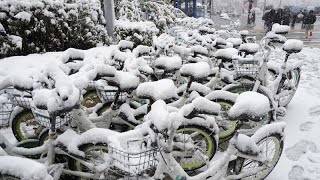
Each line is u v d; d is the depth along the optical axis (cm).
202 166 281
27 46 601
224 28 857
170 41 422
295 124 397
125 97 304
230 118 199
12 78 231
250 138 233
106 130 241
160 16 1120
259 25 1753
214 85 359
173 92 222
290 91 416
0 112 273
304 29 1491
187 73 270
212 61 424
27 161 191
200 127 271
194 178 225
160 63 295
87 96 358
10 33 581
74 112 247
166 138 202
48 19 618
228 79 364
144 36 751
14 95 266
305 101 476
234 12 2392
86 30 719
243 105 196
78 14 696
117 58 345
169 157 209
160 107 194
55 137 226
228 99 318
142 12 1186
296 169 302
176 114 193
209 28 568
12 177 189
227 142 347
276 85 385
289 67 397
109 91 303
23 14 572
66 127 259
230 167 267
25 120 325
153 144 210
